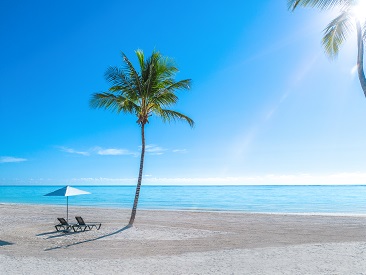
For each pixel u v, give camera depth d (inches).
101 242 514.6
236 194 3737.7
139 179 700.7
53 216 952.9
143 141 699.4
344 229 657.6
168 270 331.3
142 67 689.0
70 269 335.9
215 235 579.5
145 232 605.0
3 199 2746.1
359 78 386.9
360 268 329.1
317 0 424.5
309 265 344.8
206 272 323.6
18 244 500.7
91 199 2719.0
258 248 450.3
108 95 672.4
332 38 455.5
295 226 712.4
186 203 2010.3
